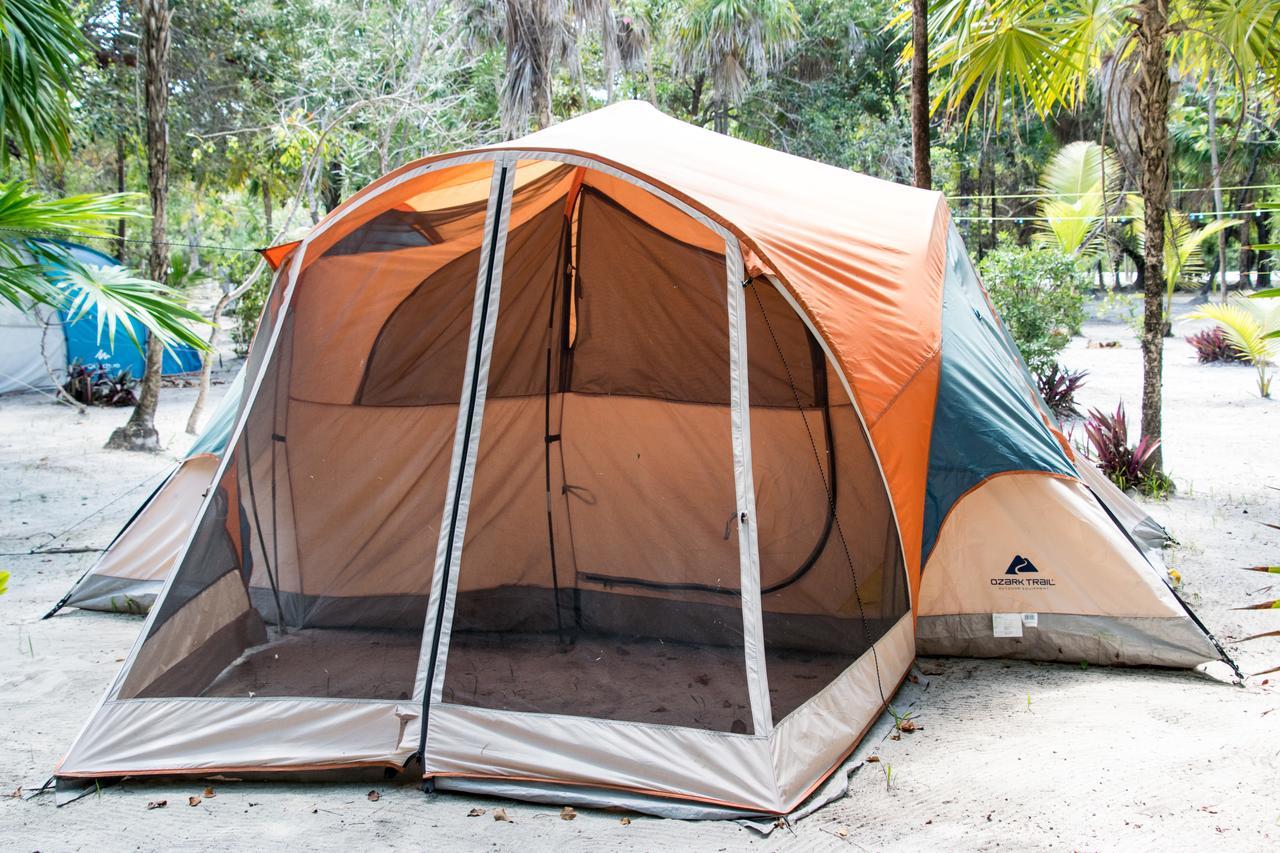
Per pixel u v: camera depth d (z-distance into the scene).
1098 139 26.31
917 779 3.23
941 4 7.67
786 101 25.42
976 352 4.63
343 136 15.23
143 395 9.84
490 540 3.65
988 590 4.33
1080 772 3.23
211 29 16.91
